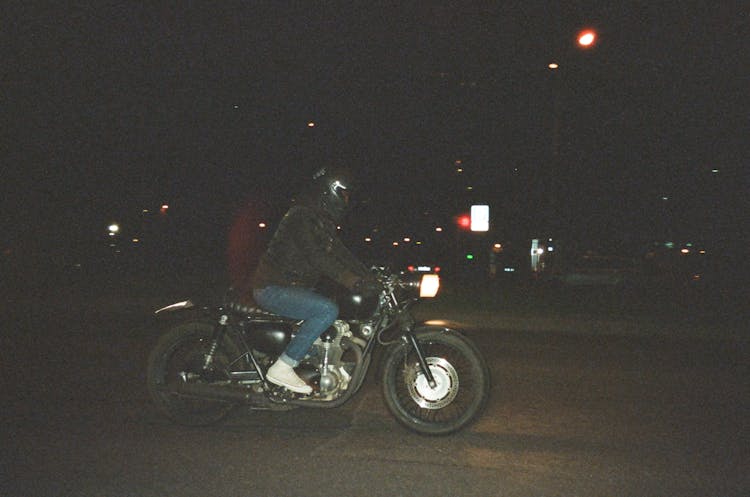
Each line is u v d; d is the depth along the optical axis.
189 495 4.77
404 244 37.97
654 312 18.44
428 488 4.91
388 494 4.80
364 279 5.68
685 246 28.25
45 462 5.39
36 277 27.72
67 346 10.41
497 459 5.52
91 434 6.09
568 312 18.05
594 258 25.58
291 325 6.00
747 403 7.45
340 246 5.72
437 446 5.83
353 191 5.83
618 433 6.27
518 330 13.83
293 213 5.78
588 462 5.48
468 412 5.96
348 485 4.96
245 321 6.10
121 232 39.00
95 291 22.80
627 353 10.76
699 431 6.37
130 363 9.12
